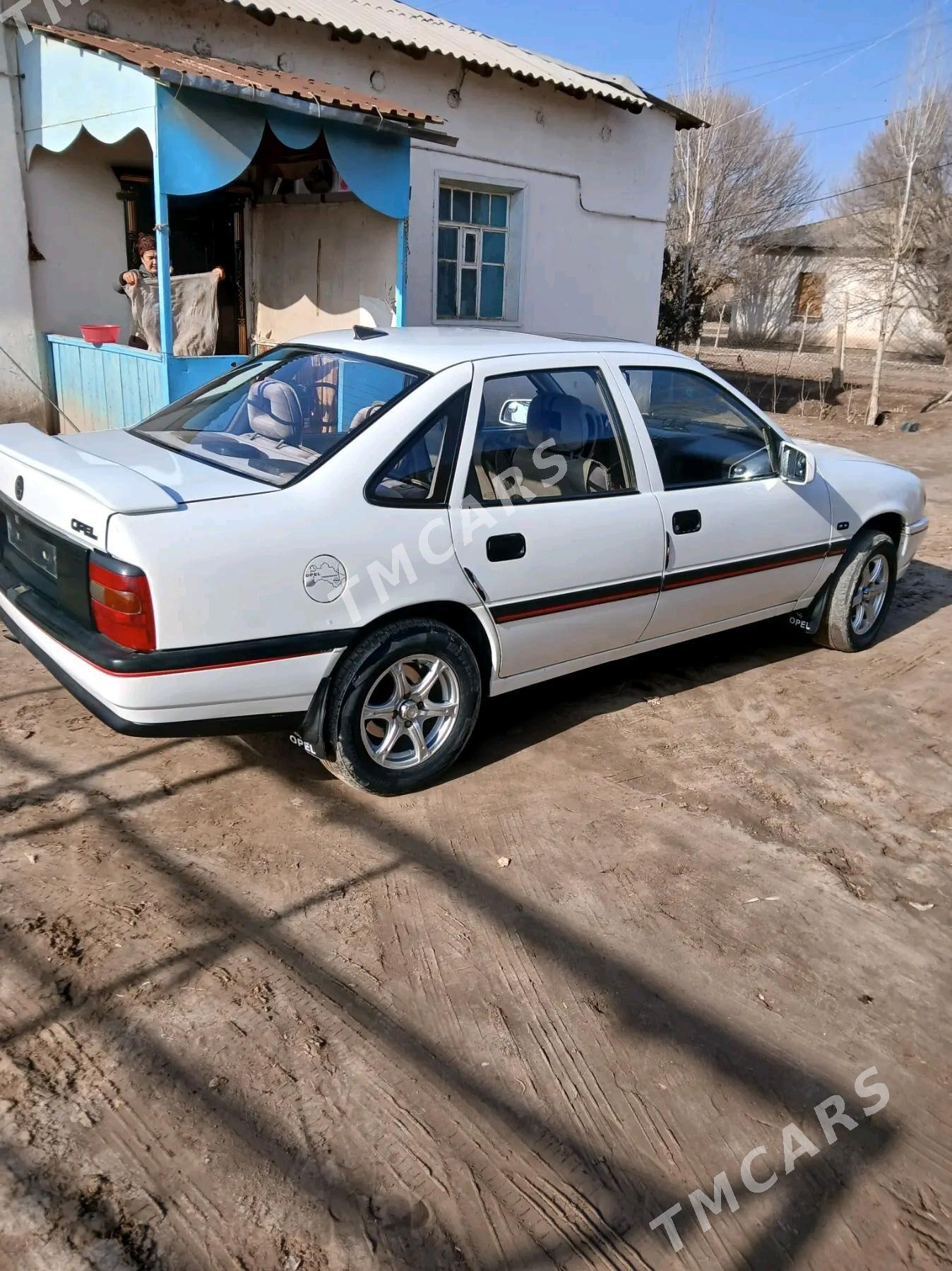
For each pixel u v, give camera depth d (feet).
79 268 27.89
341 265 27.55
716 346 106.32
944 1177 7.70
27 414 27.71
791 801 13.14
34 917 9.68
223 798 12.12
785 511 15.98
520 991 9.27
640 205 41.70
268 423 12.73
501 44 38.27
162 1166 7.18
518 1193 7.23
